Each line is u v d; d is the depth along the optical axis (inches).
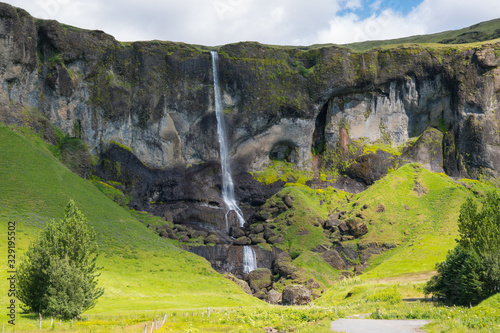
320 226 4547.2
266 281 3956.7
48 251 1935.3
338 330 1502.2
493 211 2448.3
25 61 4443.9
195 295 3026.6
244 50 5260.8
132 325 1636.3
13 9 4352.9
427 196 4675.2
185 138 5108.3
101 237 3683.6
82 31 4827.8
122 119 4945.9
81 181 4372.5
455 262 2313.0
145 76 5039.4
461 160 5152.6
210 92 5152.6
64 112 4717.0
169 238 4249.5
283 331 1665.8
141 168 4921.3
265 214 4758.9
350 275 3934.5
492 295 2102.6
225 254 4183.1
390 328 1535.4
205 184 5009.8
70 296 1878.7
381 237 4247.0
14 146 4148.6
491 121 5123.0
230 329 1653.5
